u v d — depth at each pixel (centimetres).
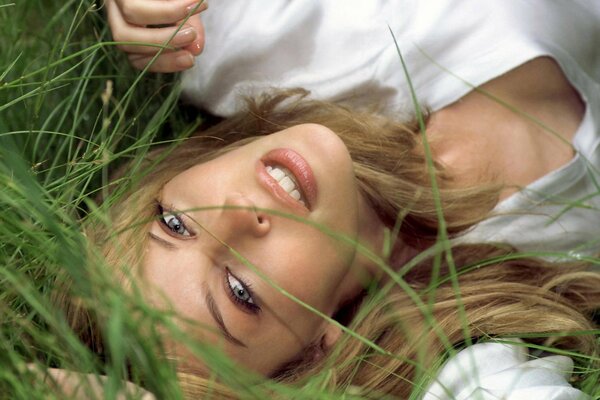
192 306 93
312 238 96
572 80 123
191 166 114
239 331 96
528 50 120
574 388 102
